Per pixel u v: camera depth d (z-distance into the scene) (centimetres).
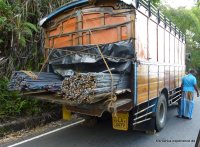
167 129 509
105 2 413
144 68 416
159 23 502
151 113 465
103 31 417
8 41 567
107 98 327
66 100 341
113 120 401
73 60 442
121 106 367
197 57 1564
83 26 440
